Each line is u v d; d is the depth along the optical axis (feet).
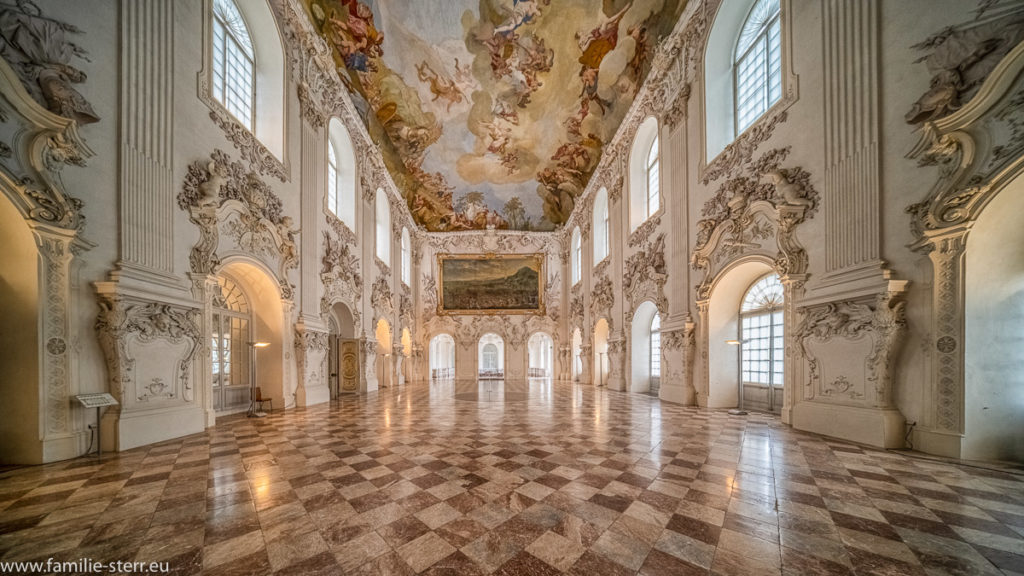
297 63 32.81
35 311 14.80
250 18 29.37
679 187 33.86
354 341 43.65
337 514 10.10
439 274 76.74
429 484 12.44
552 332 76.18
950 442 15.20
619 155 49.44
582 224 65.72
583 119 53.88
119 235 17.56
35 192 14.55
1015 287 15.19
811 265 21.06
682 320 32.86
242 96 28.81
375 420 25.04
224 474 13.58
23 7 14.58
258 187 26.73
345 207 43.70
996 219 14.61
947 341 15.37
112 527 9.34
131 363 17.61
